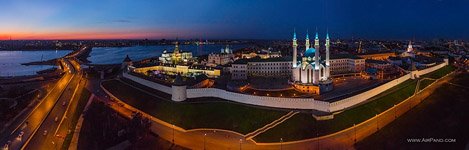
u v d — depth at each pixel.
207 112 179.88
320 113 165.50
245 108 178.75
